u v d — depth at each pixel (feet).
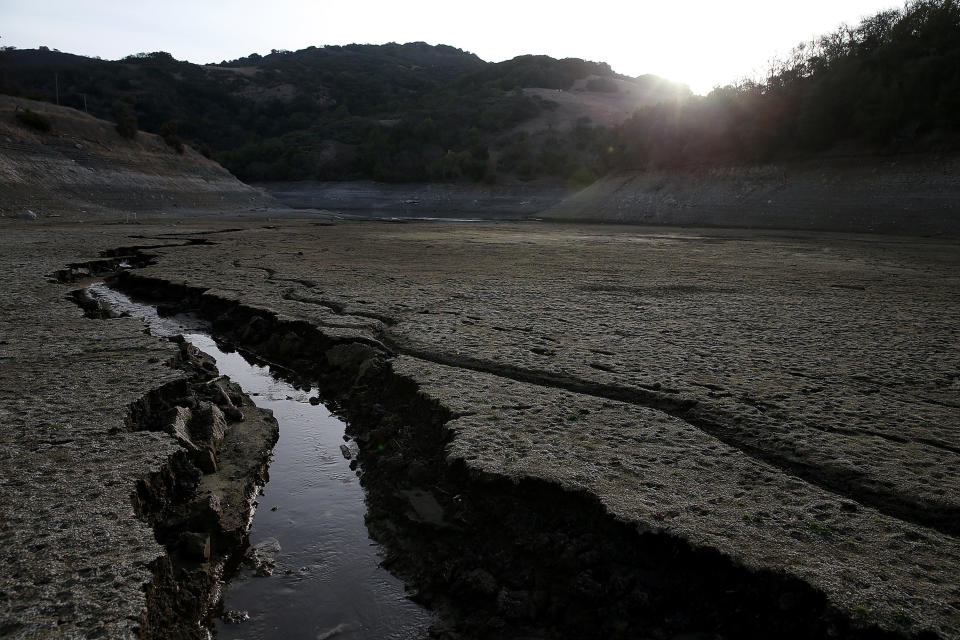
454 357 31.07
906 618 12.37
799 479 18.37
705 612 14.10
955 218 131.13
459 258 77.92
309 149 351.46
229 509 19.58
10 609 12.41
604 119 379.96
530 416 22.97
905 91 157.99
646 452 19.95
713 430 22.33
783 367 29.86
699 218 181.57
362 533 19.02
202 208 193.06
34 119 173.27
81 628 12.00
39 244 78.84
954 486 17.87
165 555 14.89
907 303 48.49
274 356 36.91
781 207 167.32
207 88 443.32
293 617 15.42
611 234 133.59
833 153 172.45
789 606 13.28
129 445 20.06
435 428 23.20
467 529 17.78
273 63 588.09
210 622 15.12
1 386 25.11
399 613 15.61
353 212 246.47
